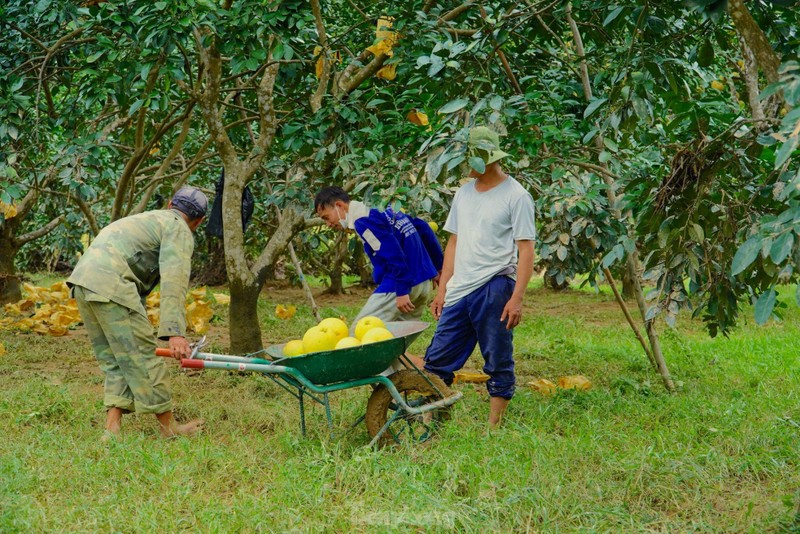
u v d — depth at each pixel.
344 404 5.68
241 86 7.40
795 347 8.42
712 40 5.90
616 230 5.98
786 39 4.39
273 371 4.41
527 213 4.80
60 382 6.57
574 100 6.56
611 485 3.99
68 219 9.86
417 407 4.77
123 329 4.78
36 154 7.45
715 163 4.20
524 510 3.67
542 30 6.49
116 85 6.16
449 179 4.90
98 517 3.53
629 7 4.66
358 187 5.40
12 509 3.48
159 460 4.21
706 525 3.55
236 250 7.17
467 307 4.96
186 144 10.12
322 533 3.45
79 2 6.83
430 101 6.35
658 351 6.61
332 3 7.91
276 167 7.35
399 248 5.50
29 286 10.84
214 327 10.29
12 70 6.92
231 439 4.86
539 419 5.20
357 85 6.71
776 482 4.12
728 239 4.34
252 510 3.57
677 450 4.53
